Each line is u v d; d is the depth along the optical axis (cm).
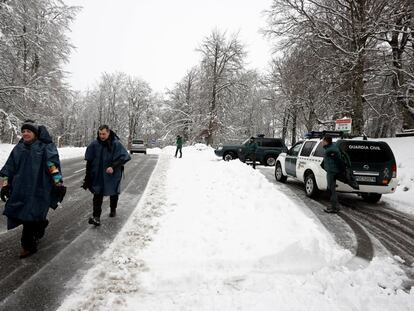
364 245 528
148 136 6341
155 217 611
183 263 408
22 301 316
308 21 1795
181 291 346
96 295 332
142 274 379
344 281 370
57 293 333
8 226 400
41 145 413
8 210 394
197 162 1716
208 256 429
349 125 1183
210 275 379
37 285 347
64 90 2489
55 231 526
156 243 476
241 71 3709
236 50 3694
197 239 489
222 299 324
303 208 770
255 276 378
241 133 4444
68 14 2423
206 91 3762
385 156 828
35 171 400
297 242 434
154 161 1803
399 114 2159
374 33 1606
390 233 604
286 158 1147
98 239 491
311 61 1869
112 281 362
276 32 1922
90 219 552
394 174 825
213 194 791
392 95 1866
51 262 405
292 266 411
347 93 1908
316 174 870
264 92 4903
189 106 4475
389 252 502
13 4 1883
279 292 340
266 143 1962
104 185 552
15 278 361
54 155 412
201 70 3906
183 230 532
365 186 814
